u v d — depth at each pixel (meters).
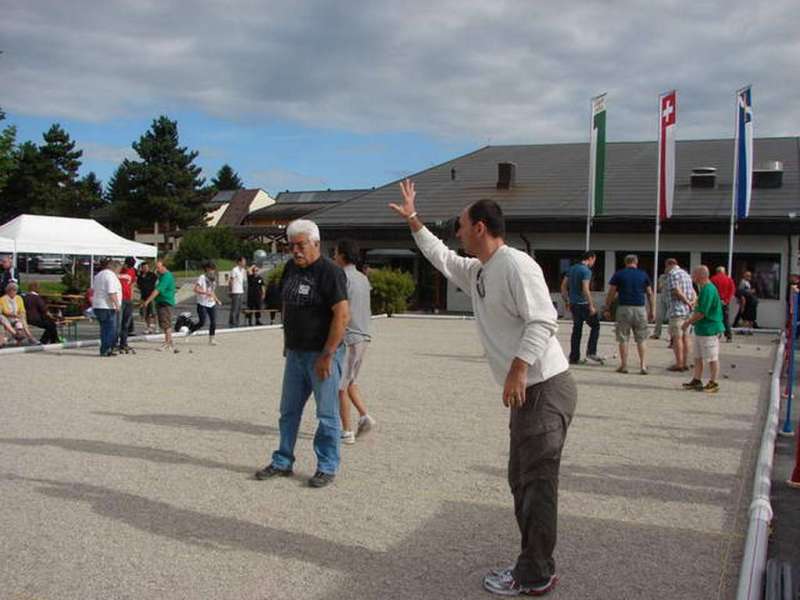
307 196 78.31
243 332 20.14
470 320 25.95
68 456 6.62
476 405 9.40
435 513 5.27
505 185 32.75
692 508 5.49
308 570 4.27
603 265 28.47
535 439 3.91
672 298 13.03
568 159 35.94
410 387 10.80
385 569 4.30
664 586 4.14
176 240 70.06
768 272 26.44
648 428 8.27
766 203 26.98
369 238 31.69
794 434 8.23
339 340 5.81
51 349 15.23
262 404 9.23
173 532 4.82
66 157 71.31
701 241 27.16
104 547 4.56
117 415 8.45
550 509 3.95
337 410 5.96
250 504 5.40
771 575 3.92
